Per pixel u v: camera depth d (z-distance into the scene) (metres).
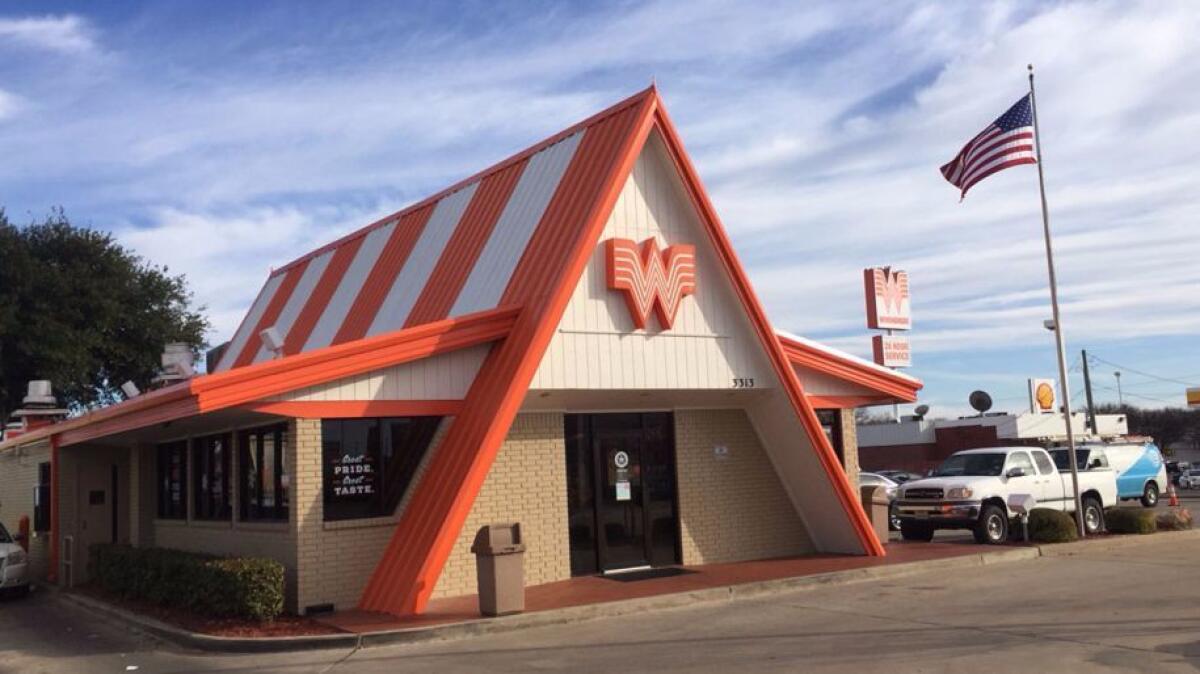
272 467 15.09
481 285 16.61
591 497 16.58
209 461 17.97
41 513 23.23
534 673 9.98
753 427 18.45
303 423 13.81
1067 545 19.23
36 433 22.31
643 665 10.10
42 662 12.28
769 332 16.84
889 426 53.53
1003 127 20.44
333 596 13.80
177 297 40.44
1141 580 14.88
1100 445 31.19
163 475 20.52
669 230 16.36
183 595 14.64
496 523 14.17
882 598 13.90
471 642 11.85
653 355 15.84
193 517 18.42
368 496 14.37
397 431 14.73
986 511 20.30
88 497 22.03
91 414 17.91
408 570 13.30
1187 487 60.81
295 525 13.69
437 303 17.53
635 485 17.12
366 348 13.87
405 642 11.94
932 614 12.44
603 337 15.34
